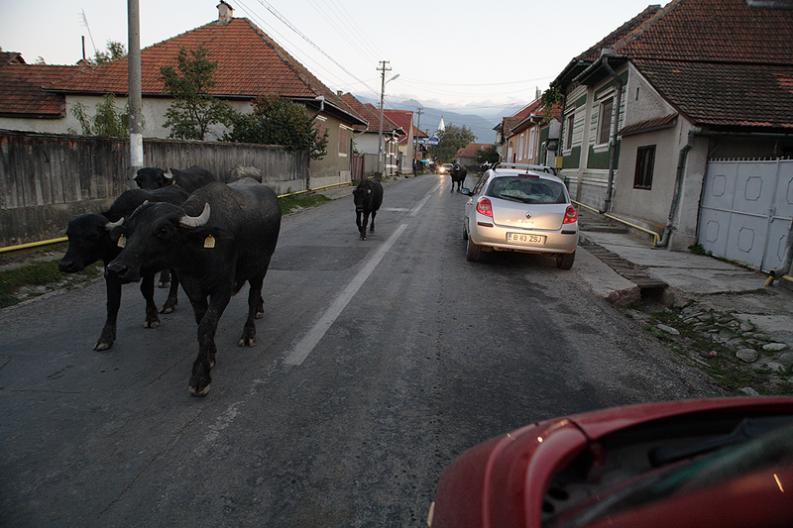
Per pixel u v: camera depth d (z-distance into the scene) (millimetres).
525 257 10883
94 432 3752
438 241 12484
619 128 15852
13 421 3873
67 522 2854
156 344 5465
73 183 10000
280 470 3385
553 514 1498
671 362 5590
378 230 13836
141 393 4367
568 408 4379
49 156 9414
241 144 17062
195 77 19172
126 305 6871
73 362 4953
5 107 21094
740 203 10141
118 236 4328
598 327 6605
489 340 5918
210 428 3850
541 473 1588
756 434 1822
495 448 1960
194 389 4297
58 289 7492
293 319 6395
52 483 3176
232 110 20016
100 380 4590
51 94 21422
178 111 20734
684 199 11508
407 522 2959
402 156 66125
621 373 5172
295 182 21672
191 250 4246
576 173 20969
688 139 11203
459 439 3828
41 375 4656
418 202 22359
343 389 4559
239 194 5176
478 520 1638
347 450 3637
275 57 23328
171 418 3977
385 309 6906
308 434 3822
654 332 6785
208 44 24250
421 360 5258
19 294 7078
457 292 7934
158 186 7359
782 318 7031
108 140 10836
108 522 2865
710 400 2002
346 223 15000
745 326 6707
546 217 9359
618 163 15727
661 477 1621
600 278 9117
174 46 24141
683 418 1859
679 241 11656
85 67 22781
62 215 9773
